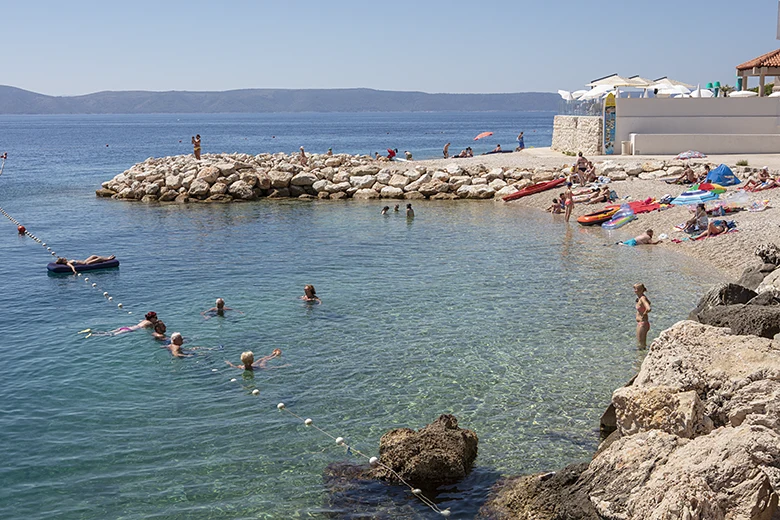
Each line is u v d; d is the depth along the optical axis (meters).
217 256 29.94
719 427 10.49
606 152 54.97
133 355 18.11
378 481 12.00
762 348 11.56
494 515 10.91
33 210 44.41
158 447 13.23
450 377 16.33
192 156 56.62
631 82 57.59
